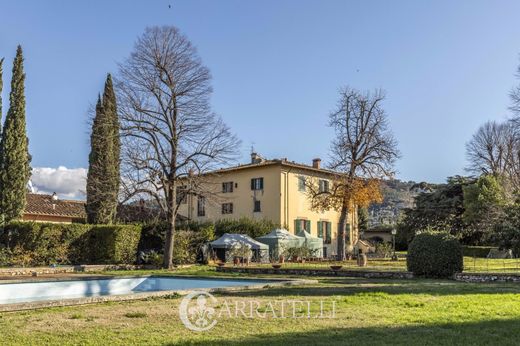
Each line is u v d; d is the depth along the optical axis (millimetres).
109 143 33719
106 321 9109
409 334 7805
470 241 50688
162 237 33562
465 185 51812
